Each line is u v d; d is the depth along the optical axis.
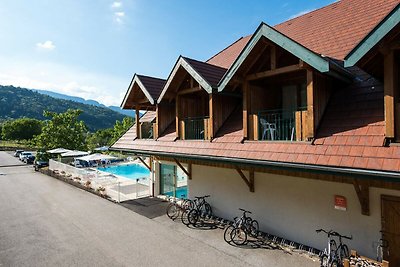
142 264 7.46
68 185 19.62
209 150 9.09
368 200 6.62
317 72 6.90
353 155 5.80
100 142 52.22
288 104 9.34
